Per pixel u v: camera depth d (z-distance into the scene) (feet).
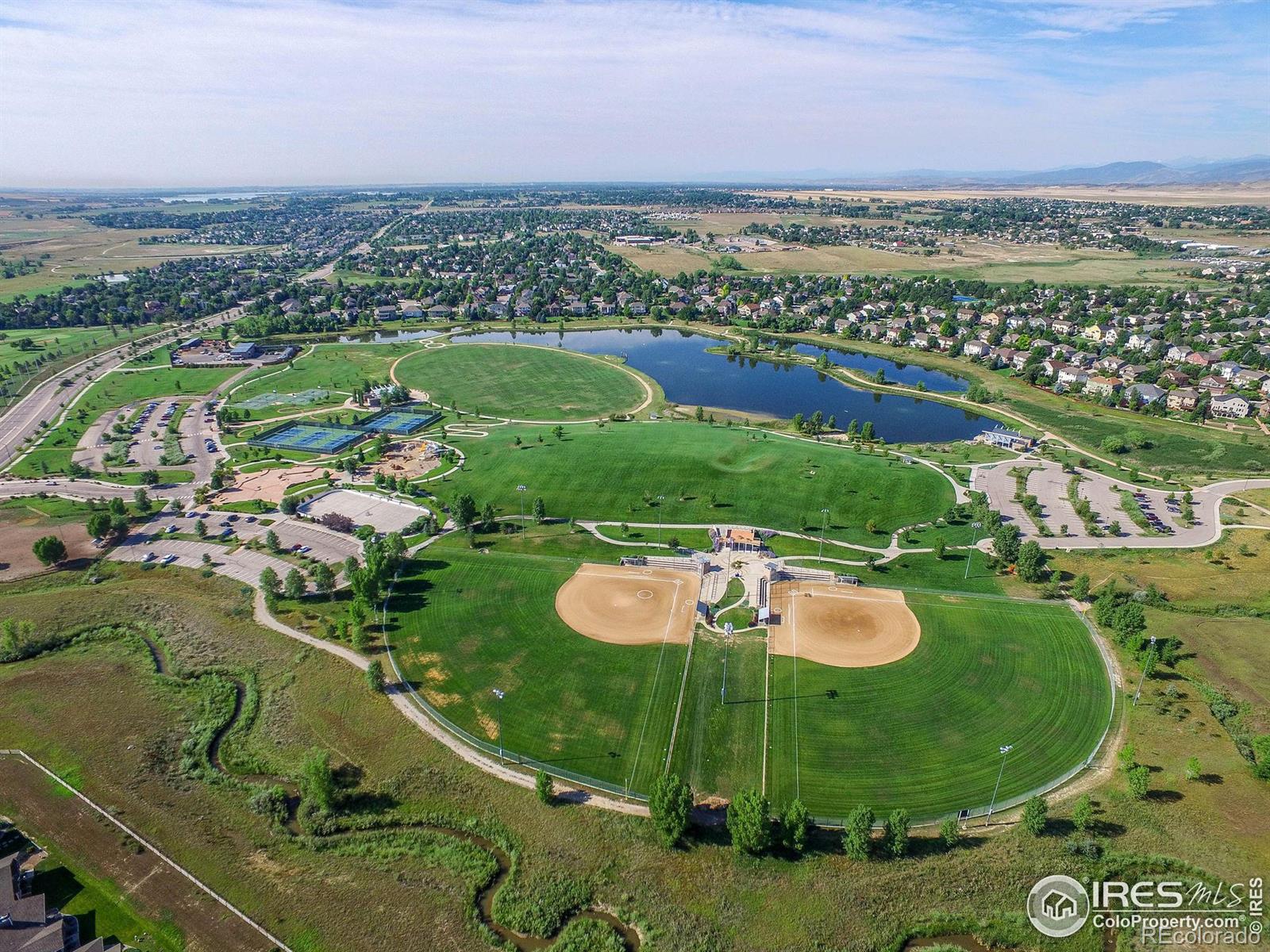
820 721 315.99
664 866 248.52
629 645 367.86
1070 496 552.82
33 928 219.20
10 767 291.38
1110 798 274.57
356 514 519.19
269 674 347.97
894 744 303.68
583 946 223.10
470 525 482.69
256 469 605.73
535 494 545.03
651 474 568.82
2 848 254.27
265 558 456.86
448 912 233.55
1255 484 581.12
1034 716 319.88
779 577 431.84
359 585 387.34
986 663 354.54
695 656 359.25
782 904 234.79
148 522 508.12
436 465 609.42
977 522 504.43
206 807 273.33
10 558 458.50
